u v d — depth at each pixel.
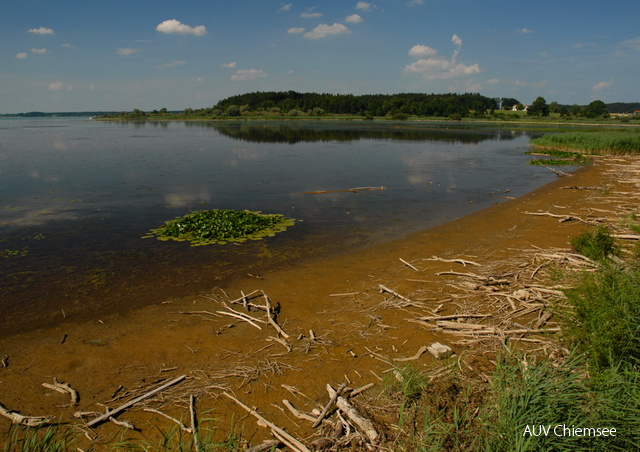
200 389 5.19
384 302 7.59
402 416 4.56
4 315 7.15
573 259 9.16
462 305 7.46
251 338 6.41
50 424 4.57
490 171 25.47
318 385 5.29
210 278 8.83
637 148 33.94
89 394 5.10
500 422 4.18
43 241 11.20
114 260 9.86
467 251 10.50
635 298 5.48
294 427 4.57
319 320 6.98
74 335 6.51
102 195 17.25
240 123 96.25
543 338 6.20
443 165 27.95
